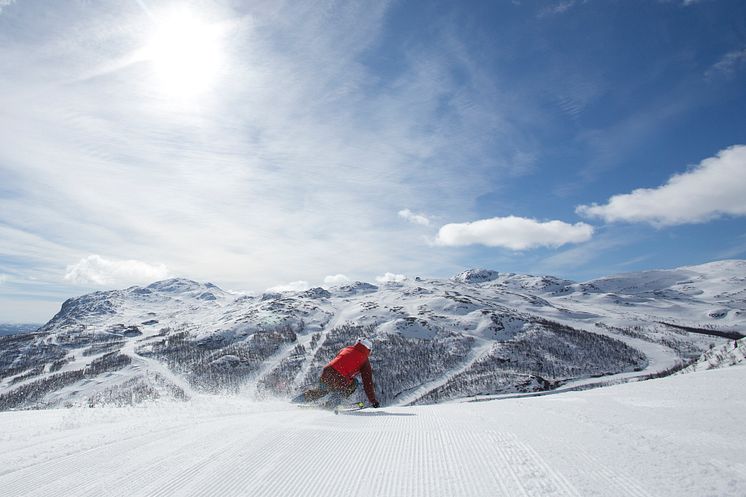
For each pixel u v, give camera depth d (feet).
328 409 29.68
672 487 9.27
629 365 503.20
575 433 15.47
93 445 17.51
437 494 10.12
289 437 17.78
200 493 11.28
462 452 13.87
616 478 10.16
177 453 15.55
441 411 25.48
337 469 12.85
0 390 501.15
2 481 13.00
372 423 21.13
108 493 11.50
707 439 13.20
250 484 11.83
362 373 30.71
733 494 8.64
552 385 407.23
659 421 16.48
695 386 24.66
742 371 29.09
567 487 9.82
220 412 29.55
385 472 12.25
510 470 11.47
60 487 12.19
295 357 508.94
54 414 32.22
